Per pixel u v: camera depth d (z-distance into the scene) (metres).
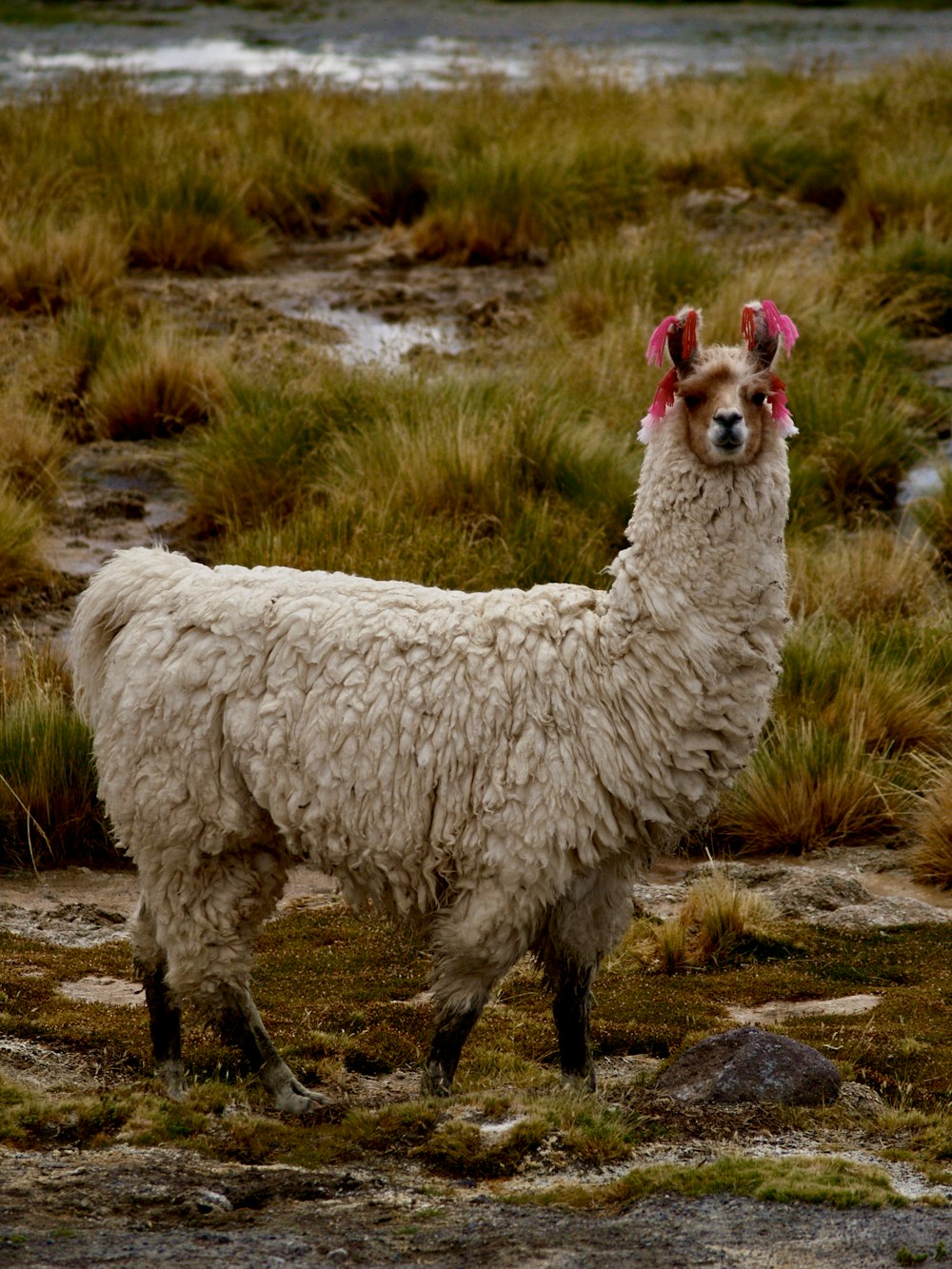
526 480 33.59
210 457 35.16
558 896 14.54
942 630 29.69
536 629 14.64
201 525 34.09
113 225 49.34
